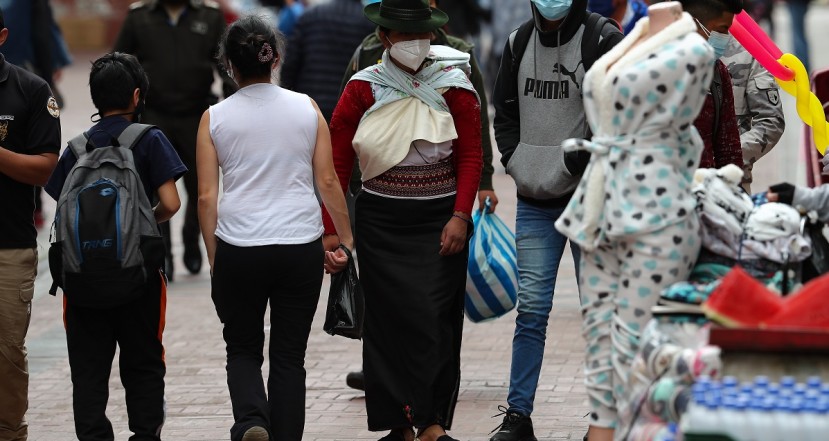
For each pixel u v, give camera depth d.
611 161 14.23
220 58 17.77
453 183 18.56
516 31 19.27
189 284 32.38
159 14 31.22
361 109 18.48
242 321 17.61
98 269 16.66
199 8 31.44
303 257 17.28
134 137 17.41
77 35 104.56
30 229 18.23
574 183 18.73
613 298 14.71
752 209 14.52
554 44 18.72
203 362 25.12
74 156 17.39
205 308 29.69
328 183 17.70
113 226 16.75
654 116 14.04
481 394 22.44
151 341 17.64
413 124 18.16
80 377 17.38
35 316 29.52
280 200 17.28
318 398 22.41
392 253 18.50
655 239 14.09
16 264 18.00
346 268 18.17
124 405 22.45
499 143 19.48
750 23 19.77
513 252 21.45
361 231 18.73
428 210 18.44
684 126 14.11
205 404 22.31
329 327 18.38
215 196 17.42
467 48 22.12
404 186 18.38
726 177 14.62
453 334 18.86
